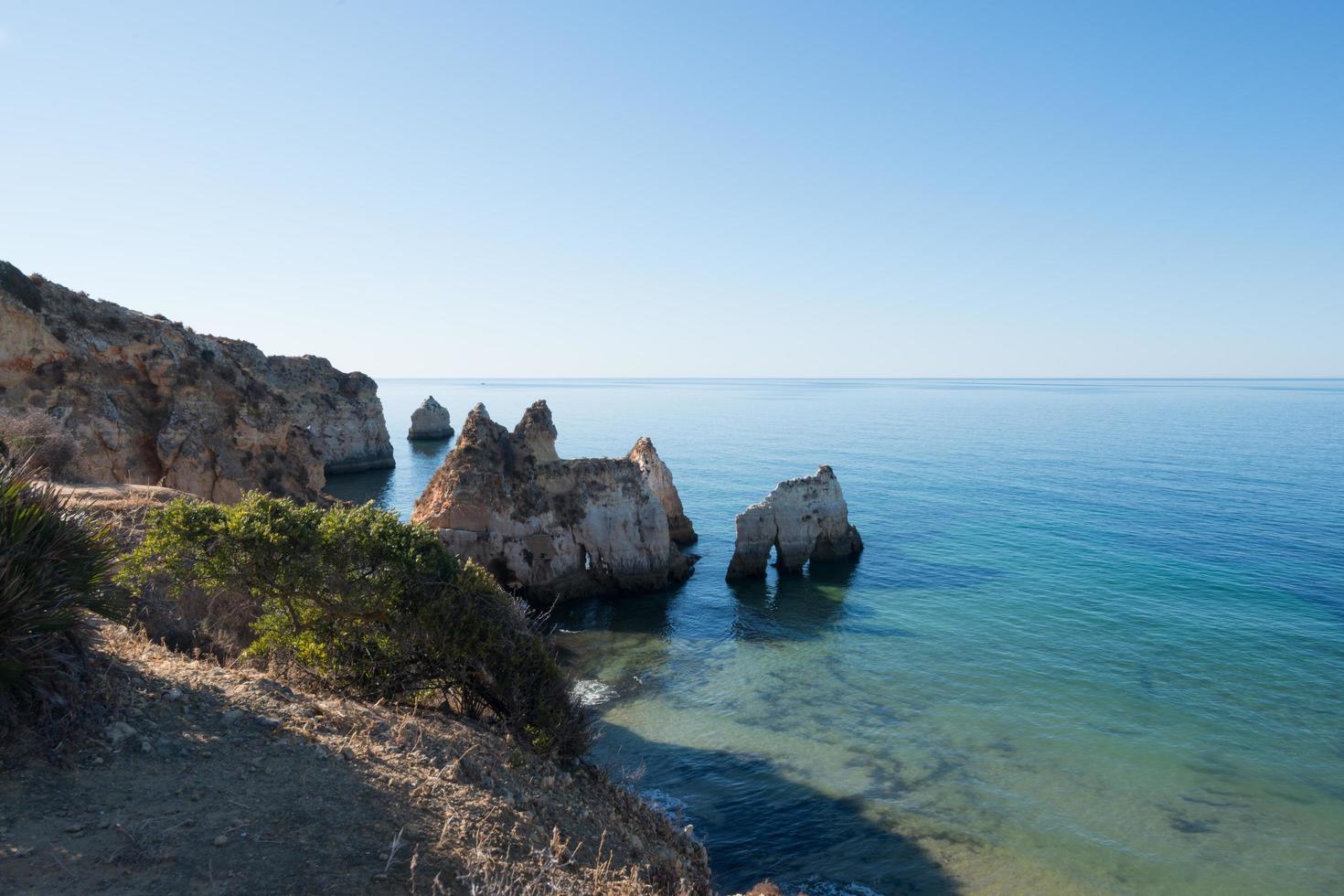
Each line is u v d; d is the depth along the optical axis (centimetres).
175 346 5256
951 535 6738
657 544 5403
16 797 798
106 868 732
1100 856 2202
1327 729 3006
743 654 3962
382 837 936
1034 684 3478
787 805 2452
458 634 1648
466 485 5056
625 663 3828
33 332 4369
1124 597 4809
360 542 1638
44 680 933
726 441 15912
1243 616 4400
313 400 10606
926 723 3072
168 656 1312
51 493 1023
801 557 5759
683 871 1450
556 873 1030
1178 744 2881
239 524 1548
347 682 1591
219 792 925
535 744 1625
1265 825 2361
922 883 2072
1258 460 11806
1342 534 6444
